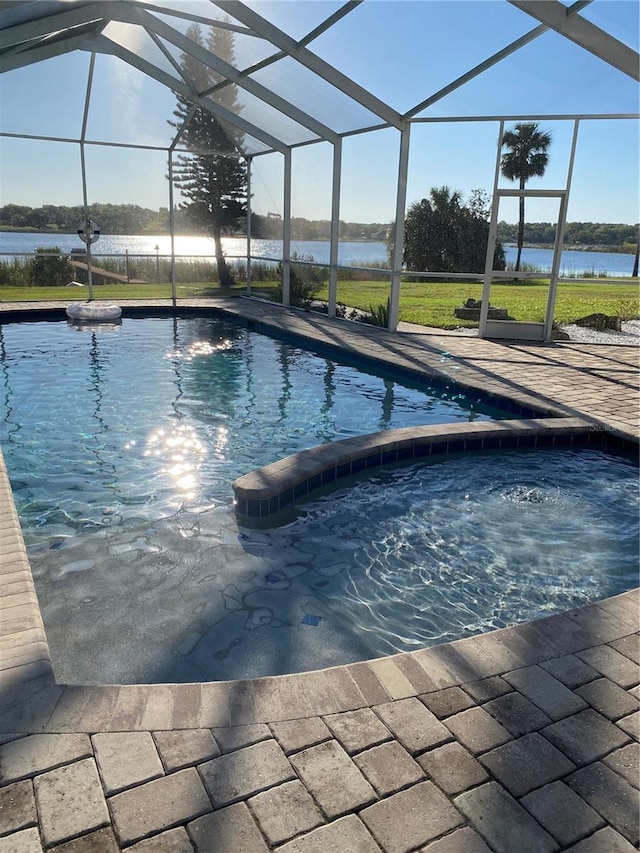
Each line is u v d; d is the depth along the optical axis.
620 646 2.33
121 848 1.48
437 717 1.93
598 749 1.83
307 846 1.50
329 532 3.74
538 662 2.22
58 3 5.09
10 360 7.83
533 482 4.55
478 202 9.86
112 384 6.89
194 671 2.51
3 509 3.29
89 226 11.83
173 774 1.69
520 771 1.74
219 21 7.46
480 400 6.35
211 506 4.02
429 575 3.30
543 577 3.31
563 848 1.52
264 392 6.79
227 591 3.09
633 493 4.38
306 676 2.11
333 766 1.74
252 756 1.76
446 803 1.63
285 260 12.20
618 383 6.68
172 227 12.29
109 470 4.56
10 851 1.47
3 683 1.98
